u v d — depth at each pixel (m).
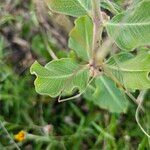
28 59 0.74
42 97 0.73
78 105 0.74
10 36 0.75
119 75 0.44
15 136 0.69
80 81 0.45
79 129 0.71
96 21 0.41
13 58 0.74
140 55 0.43
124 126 0.72
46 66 0.44
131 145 0.71
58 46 0.73
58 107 0.74
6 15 0.71
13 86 0.72
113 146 0.69
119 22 0.39
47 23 0.71
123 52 0.45
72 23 0.60
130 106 0.71
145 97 0.69
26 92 0.73
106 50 0.43
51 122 0.73
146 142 0.68
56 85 0.44
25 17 0.73
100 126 0.71
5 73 0.72
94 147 0.71
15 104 0.72
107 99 0.62
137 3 0.39
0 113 0.72
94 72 0.45
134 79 0.44
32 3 0.70
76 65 0.44
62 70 0.44
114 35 0.39
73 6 0.44
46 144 0.71
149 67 0.42
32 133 0.71
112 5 0.46
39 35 0.73
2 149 0.68
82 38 0.46
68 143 0.71
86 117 0.73
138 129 0.71
